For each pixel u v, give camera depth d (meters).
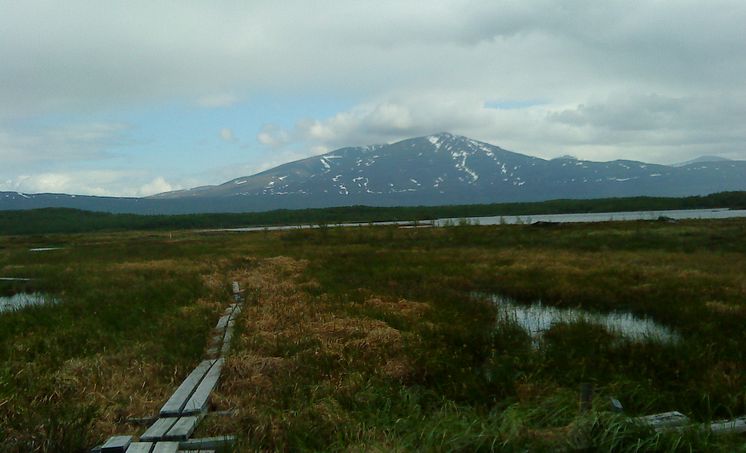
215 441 6.16
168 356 9.80
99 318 13.50
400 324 12.39
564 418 6.36
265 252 36.12
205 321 13.09
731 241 31.33
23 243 58.41
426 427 6.00
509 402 7.68
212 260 30.56
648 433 5.47
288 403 7.53
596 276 20.69
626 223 48.84
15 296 21.06
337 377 8.77
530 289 18.78
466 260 27.50
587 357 9.84
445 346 10.61
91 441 6.27
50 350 10.38
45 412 6.94
